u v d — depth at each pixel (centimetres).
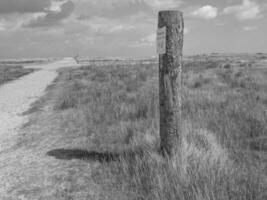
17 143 667
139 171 410
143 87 1279
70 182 428
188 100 859
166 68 403
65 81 2050
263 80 1333
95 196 379
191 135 494
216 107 771
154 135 515
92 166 479
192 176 352
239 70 2091
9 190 420
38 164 514
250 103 767
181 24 398
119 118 758
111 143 584
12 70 3731
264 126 574
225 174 360
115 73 2241
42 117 926
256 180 357
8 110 1098
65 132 719
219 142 491
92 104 964
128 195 366
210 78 1510
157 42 410
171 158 405
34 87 1844
